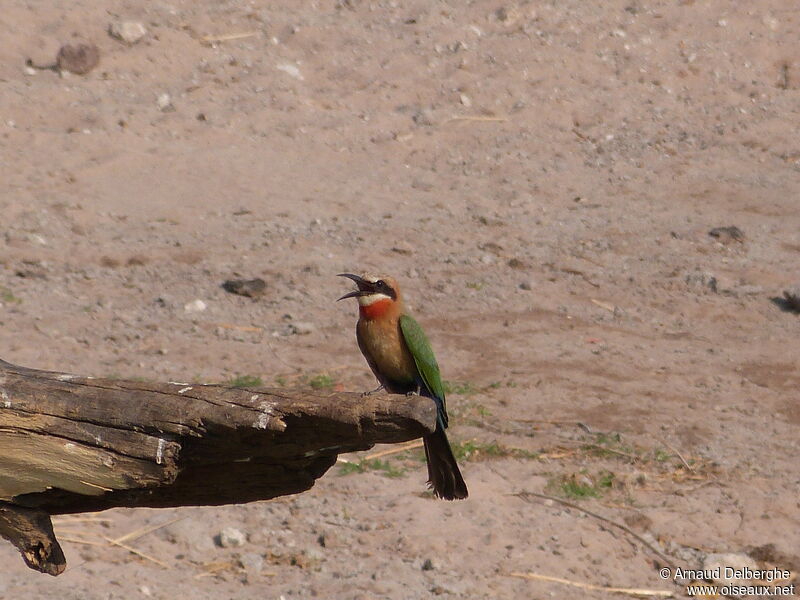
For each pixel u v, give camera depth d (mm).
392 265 15484
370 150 19594
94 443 4711
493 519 9445
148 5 23141
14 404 4781
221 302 14016
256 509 9477
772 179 19500
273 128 19812
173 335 12961
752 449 11086
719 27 25141
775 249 16734
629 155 20234
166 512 9383
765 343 13789
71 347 12320
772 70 23938
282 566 8672
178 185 17469
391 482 10078
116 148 18250
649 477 10398
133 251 15336
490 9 25125
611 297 14977
